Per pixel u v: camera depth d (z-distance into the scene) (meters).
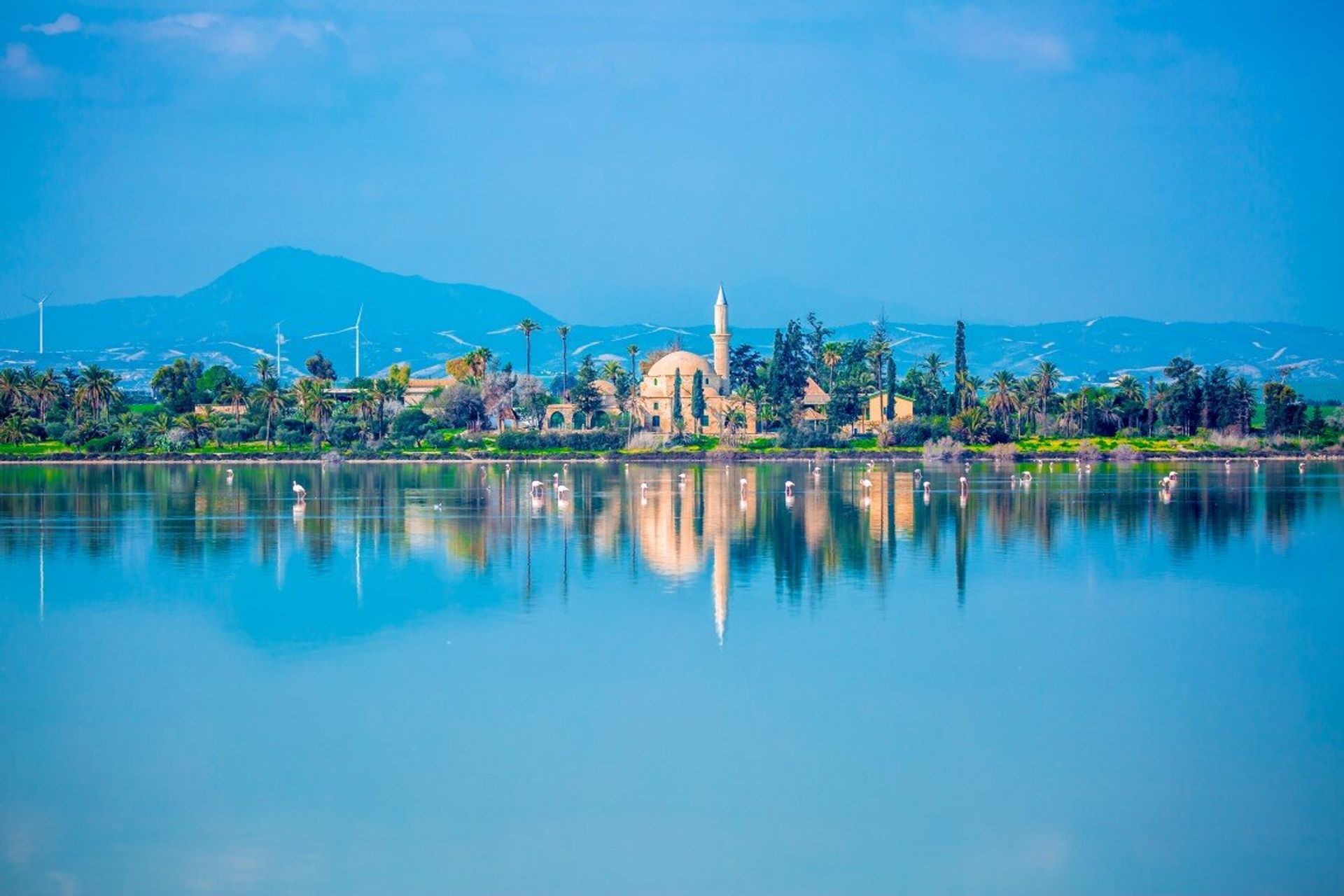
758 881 54.81
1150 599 106.00
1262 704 76.25
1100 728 72.00
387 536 149.75
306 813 60.94
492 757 67.62
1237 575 118.62
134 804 61.91
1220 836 58.56
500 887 54.31
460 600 106.06
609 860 56.44
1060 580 115.12
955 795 62.81
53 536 149.88
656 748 68.69
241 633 94.00
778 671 82.62
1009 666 84.12
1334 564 125.00
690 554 132.62
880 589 110.25
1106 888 54.16
